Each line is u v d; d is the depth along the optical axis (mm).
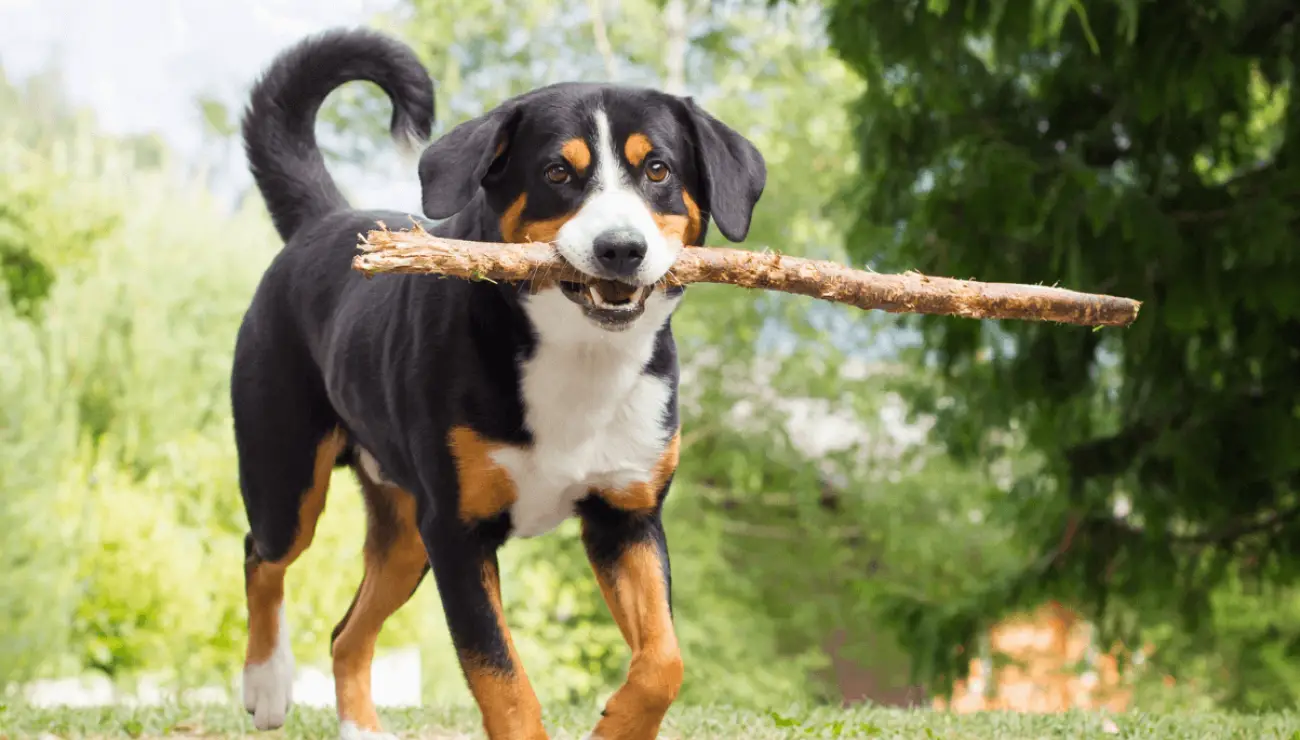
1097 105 7328
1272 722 4824
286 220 4508
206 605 10453
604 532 3629
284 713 4418
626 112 3367
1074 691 13875
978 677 9797
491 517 3480
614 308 3203
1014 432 9391
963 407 8805
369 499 4352
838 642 18406
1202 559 8086
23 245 14812
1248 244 6250
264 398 4230
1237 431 7129
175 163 15422
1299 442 7000
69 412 10898
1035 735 4508
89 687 10094
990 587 8453
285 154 4543
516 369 3385
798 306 16438
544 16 17891
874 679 18469
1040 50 7305
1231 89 6730
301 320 4148
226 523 11148
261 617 4418
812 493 16219
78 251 15008
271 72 4582
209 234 13977
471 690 3334
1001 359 7691
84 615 10273
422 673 12523
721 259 3279
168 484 11266
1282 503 7738
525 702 3297
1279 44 6406
